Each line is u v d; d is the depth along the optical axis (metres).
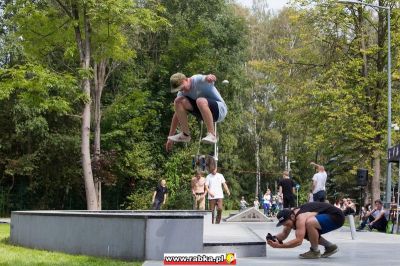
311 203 9.17
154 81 39.88
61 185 37.19
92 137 35.41
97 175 29.22
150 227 8.84
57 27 24.08
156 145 39.16
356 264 8.11
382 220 20.00
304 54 33.34
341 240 14.12
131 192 37.69
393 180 36.31
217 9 42.09
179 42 38.53
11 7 23.58
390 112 27.56
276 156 60.03
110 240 9.45
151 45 40.44
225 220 28.41
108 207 38.12
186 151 37.94
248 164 59.38
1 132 35.12
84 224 10.07
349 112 29.75
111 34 24.16
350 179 34.31
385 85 31.14
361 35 30.98
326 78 31.39
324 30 31.84
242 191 57.75
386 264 8.14
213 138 6.85
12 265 8.30
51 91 28.69
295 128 34.06
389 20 28.41
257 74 56.88
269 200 42.19
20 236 12.36
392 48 30.91
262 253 9.30
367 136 29.52
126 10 22.64
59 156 36.28
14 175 37.22
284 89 34.00
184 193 37.31
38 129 33.72
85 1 22.25
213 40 41.00
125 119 36.12
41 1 24.38
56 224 10.83
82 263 8.54
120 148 35.62
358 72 31.20
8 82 22.55
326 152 32.50
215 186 18.31
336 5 30.38
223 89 41.44
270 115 57.59
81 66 24.03
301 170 60.44
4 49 31.14
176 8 40.62
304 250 10.48
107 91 39.19
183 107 7.18
